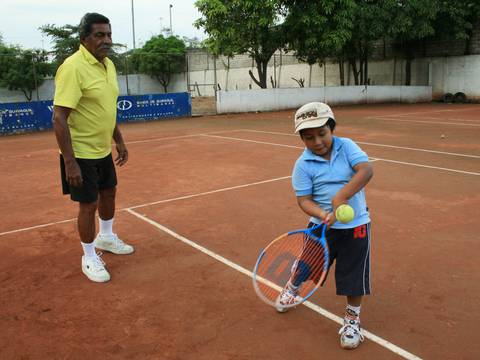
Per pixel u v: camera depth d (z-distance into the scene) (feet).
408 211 18.42
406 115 62.64
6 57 86.48
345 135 42.06
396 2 80.28
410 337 9.79
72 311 11.30
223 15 70.38
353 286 9.12
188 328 10.39
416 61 98.78
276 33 74.84
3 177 27.58
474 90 91.61
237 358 9.23
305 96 79.51
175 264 13.98
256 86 113.19
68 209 20.24
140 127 55.77
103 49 12.16
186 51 121.39
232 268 13.58
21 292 12.37
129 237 16.39
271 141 39.09
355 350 9.37
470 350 9.29
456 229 16.26
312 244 9.50
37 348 9.77
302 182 9.32
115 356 9.42
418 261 13.65
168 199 21.26
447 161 28.53
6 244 16.06
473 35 90.07
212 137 43.11
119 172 27.71
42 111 56.34
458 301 11.27
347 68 102.06
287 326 10.32
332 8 72.08
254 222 17.66
